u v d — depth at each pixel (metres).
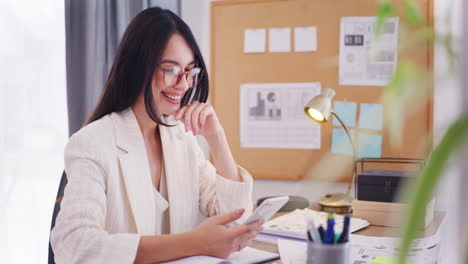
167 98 1.18
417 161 1.80
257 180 2.14
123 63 1.16
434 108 1.80
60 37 2.06
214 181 1.38
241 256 1.04
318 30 2.02
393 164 1.90
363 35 1.96
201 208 1.38
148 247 0.94
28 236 2.00
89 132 1.12
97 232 0.95
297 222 1.38
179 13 2.18
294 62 2.06
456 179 1.66
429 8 1.80
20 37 1.96
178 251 0.94
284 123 2.08
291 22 2.06
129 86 1.18
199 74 1.25
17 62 1.95
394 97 0.28
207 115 1.28
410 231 0.23
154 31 1.13
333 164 2.00
